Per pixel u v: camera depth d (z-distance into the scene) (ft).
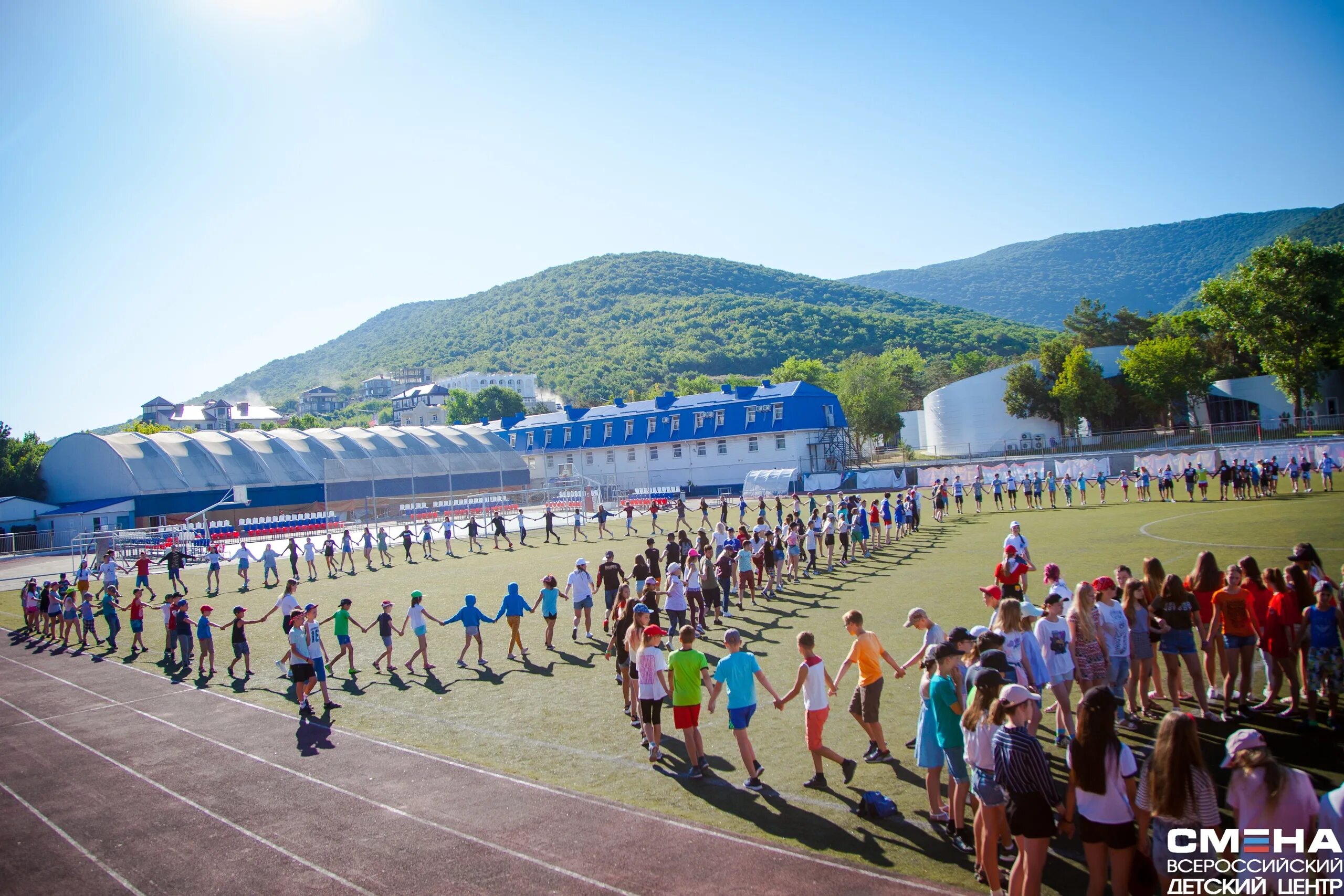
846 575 83.51
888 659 35.42
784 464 228.02
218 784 38.81
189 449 203.31
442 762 39.37
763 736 39.14
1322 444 151.23
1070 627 34.19
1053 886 24.32
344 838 31.86
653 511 136.05
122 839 33.47
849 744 37.04
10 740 48.47
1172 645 36.14
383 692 52.85
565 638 64.95
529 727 43.50
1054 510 133.69
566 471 262.26
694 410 244.83
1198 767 19.24
